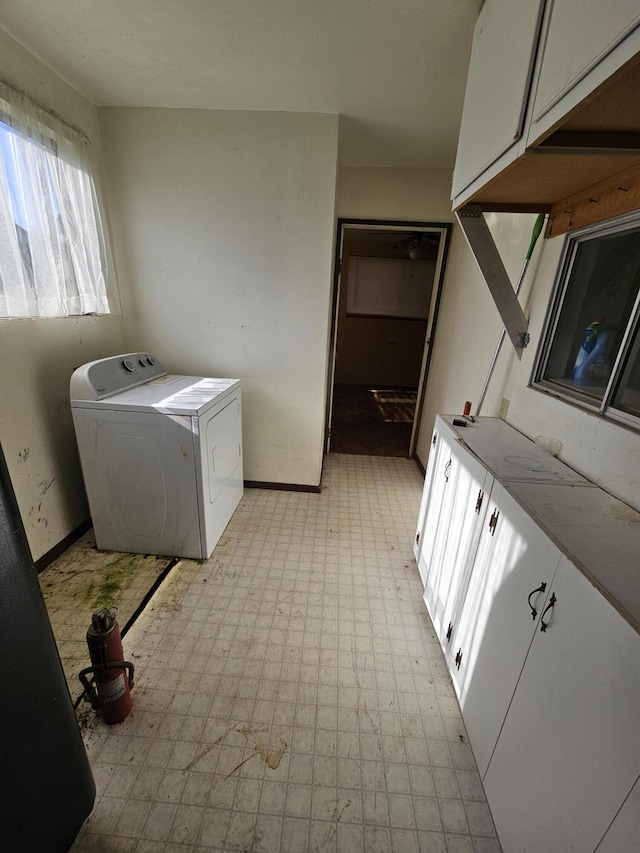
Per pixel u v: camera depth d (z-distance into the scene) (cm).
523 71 96
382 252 568
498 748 103
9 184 160
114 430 191
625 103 79
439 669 153
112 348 250
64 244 193
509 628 102
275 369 267
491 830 105
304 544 231
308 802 110
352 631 170
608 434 114
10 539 73
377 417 493
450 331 289
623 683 62
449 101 197
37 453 190
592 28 71
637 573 75
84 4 140
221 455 223
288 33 153
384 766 120
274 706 136
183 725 128
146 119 220
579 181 122
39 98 176
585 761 69
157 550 212
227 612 177
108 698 122
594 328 130
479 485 130
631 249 115
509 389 179
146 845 100
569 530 90
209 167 227
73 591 185
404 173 289
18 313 167
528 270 166
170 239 242
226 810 107
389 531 250
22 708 78
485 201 146
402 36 151
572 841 71
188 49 165
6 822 75
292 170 225
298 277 246
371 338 613
